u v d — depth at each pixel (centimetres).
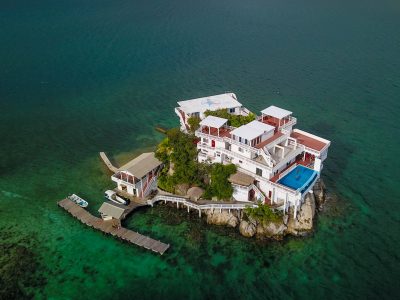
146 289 6006
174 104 11719
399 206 7688
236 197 7325
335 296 5888
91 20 18750
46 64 14225
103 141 10012
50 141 10012
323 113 11094
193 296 5894
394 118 10762
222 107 8738
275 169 7062
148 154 8281
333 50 15375
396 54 14838
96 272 6278
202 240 6856
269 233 6875
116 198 7638
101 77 13400
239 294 5928
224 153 7562
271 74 13462
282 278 6184
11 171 8838
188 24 18488
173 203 7625
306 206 7162
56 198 7931
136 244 6738
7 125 10719
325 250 6675
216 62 14375
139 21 18725
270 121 8031
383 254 6606
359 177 8500
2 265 6338
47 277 6162
